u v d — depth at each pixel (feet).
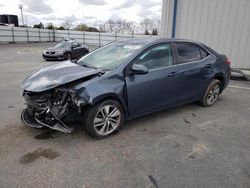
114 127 11.63
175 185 8.05
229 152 10.32
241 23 29.40
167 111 15.25
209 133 12.19
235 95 19.71
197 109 15.81
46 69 12.48
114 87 10.94
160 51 13.05
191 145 10.85
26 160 9.30
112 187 7.89
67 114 10.58
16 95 18.26
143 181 8.22
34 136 11.25
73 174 8.52
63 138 11.14
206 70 15.19
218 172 8.84
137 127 12.66
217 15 29.55
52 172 8.60
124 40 14.57
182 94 14.19
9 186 7.80
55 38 125.59
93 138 11.21
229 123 13.60
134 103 11.92
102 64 12.40
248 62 30.48
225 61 16.97
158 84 12.59
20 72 29.45
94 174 8.55
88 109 10.66
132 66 11.50
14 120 13.11
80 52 52.70
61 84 10.27
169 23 31.76
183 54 14.20
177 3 30.48
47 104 10.64
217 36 30.22
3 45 89.61
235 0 28.68
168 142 11.09
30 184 7.93
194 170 8.92
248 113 15.35
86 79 10.84
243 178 8.53
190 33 30.96
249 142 11.32
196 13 30.14
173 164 9.28
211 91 16.21
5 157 9.45
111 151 10.15
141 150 10.29
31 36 111.75
